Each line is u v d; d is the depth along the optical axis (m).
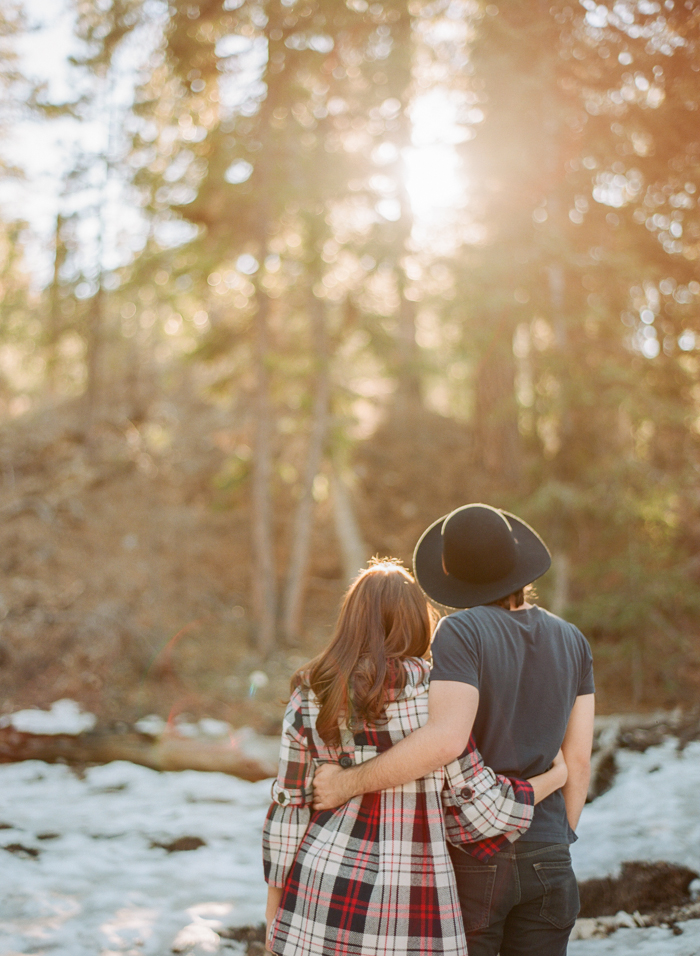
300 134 8.86
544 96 7.03
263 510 9.08
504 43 7.10
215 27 8.57
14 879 3.31
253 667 8.23
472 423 12.20
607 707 6.74
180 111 9.21
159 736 6.15
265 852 1.81
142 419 12.27
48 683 7.30
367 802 1.76
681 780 3.90
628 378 7.16
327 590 10.02
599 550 7.66
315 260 8.67
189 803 4.53
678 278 6.84
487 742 1.80
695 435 7.31
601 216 7.45
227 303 9.69
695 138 5.38
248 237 9.13
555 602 7.38
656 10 4.53
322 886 1.69
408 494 11.59
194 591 9.34
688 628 7.20
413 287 8.66
